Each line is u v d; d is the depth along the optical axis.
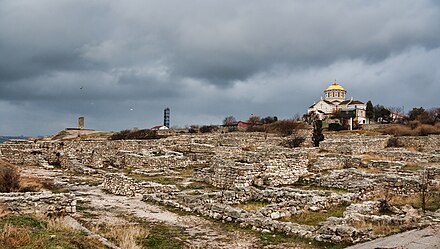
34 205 19.19
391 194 26.77
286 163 31.97
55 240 13.09
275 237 17.25
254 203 24.64
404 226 17.88
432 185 27.69
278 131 83.62
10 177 26.84
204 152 50.41
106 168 42.72
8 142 54.34
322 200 22.73
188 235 17.61
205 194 24.94
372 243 15.54
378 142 58.31
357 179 29.25
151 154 45.91
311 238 16.72
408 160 42.88
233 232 18.19
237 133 78.88
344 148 50.31
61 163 45.34
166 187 27.81
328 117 125.00
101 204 24.41
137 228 17.98
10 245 12.09
